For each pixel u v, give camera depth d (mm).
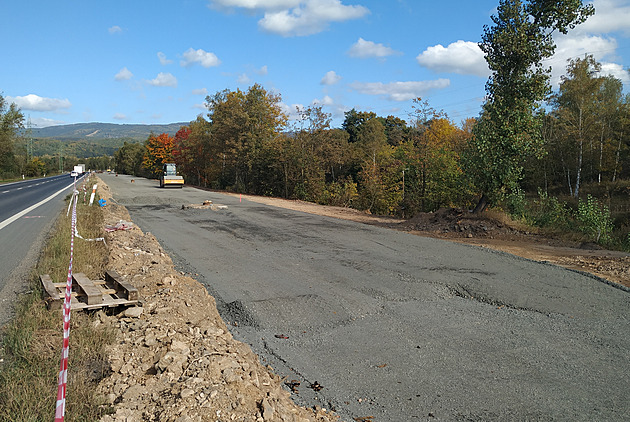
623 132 36219
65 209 17578
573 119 36094
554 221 15867
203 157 57156
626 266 9555
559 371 4770
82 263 7504
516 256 10359
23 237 11578
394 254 10547
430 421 3805
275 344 5445
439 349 5332
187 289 6891
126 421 3070
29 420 2953
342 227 15000
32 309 5250
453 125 41812
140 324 5027
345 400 4137
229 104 45594
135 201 24594
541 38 14914
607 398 4207
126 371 3912
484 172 15805
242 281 8070
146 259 8688
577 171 36906
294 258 10062
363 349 5320
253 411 3350
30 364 3916
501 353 5227
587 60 35625
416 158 24188
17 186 40688
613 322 6242
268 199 30250
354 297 7234
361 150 41406
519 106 15477
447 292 7629
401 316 6445
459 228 15266
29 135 86000
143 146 100938
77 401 3299
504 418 3852
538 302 7074
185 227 14789
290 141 34281
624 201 28812
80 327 4734
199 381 3633
